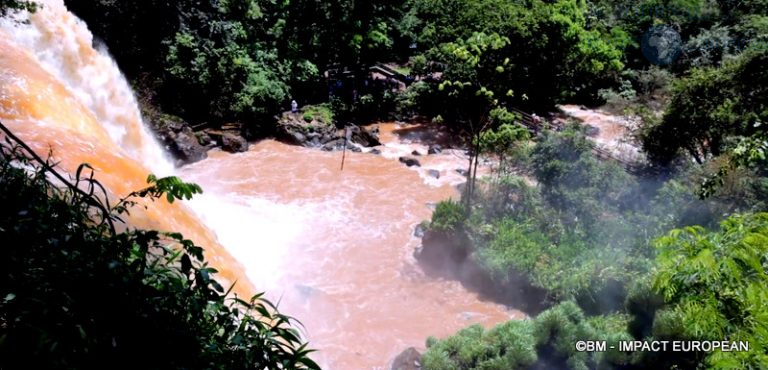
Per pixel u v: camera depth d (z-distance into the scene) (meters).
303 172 25.34
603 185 19.31
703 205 16.77
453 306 16.59
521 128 22.70
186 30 28.41
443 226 18.20
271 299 14.97
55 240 3.33
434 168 26.48
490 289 17.25
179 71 27.50
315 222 21.06
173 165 24.75
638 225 17.53
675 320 10.69
